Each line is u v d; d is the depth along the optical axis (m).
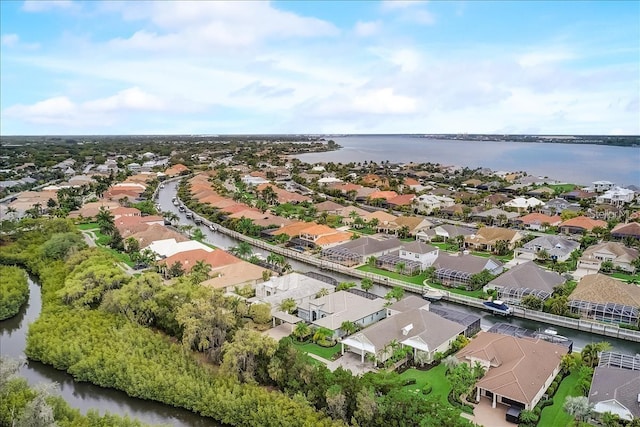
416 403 61.47
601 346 78.31
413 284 122.62
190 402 71.75
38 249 143.12
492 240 159.00
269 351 74.44
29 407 57.72
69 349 83.00
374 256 142.88
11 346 96.31
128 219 191.25
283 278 113.44
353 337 83.94
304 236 168.75
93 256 124.12
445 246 164.25
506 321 103.00
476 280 117.75
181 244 150.25
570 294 106.25
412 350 82.50
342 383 66.69
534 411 66.00
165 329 93.50
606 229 171.12
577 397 62.88
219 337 82.38
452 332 87.00
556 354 77.94
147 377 75.44
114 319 92.94
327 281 121.06
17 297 111.50
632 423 58.69
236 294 112.38
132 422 63.41
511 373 69.69
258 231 180.38
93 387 79.69
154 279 100.00
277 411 64.56
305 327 89.44
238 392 70.06
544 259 143.00
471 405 68.62
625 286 103.88
